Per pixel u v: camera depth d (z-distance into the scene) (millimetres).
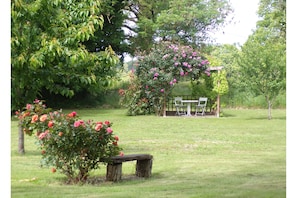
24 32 6410
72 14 6785
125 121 13031
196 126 12023
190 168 6598
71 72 7184
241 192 4910
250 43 14414
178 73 14930
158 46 15586
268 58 13758
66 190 5004
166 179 5773
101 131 5301
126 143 9055
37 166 6570
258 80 13922
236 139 9820
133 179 5754
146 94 15242
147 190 5023
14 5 6160
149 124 12328
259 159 7445
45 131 5227
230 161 7199
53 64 7086
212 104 15656
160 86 14961
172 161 7188
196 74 15227
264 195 4828
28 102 7027
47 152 5297
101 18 6699
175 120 13531
